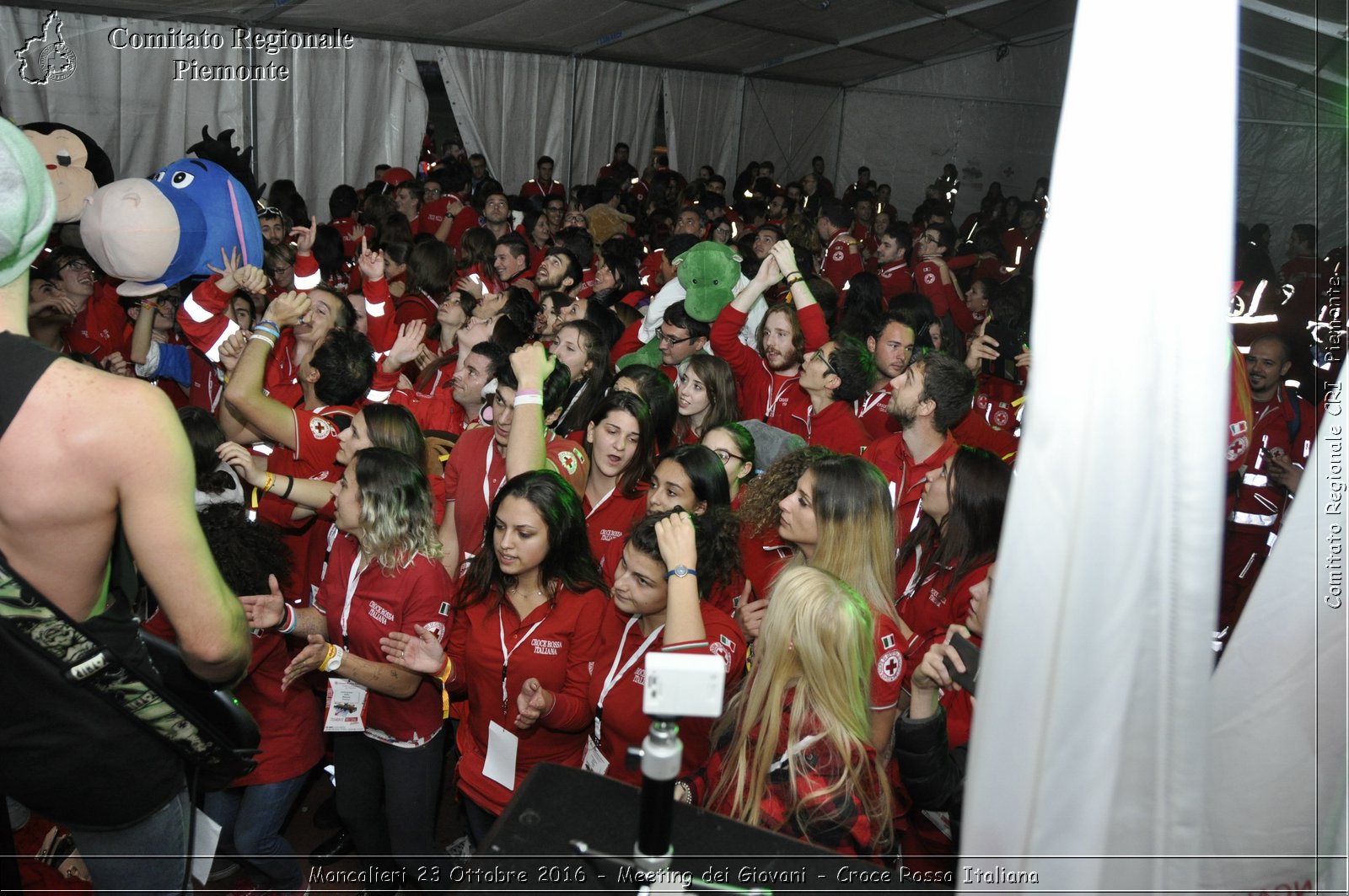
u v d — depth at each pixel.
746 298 4.51
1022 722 0.95
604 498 3.27
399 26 8.96
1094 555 0.92
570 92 11.61
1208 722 1.02
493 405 3.24
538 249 8.65
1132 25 0.88
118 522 1.20
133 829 1.32
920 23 12.03
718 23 11.09
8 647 1.14
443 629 2.49
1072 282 0.90
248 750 1.38
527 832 1.22
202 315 3.58
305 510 3.21
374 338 4.75
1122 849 0.97
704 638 1.99
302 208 7.74
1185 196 0.89
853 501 2.34
